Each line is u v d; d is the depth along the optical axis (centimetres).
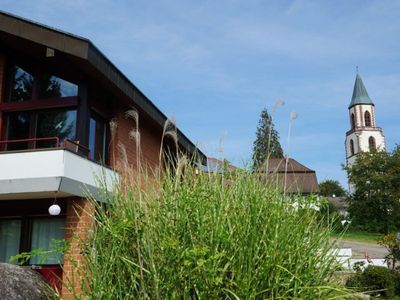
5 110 945
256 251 280
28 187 773
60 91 938
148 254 285
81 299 310
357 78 8862
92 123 966
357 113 8625
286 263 285
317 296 283
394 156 3108
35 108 924
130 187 339
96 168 854
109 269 292
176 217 303
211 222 296
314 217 341
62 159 768
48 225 901
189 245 287
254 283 272
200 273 270
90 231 332
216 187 335
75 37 796
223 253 269
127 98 957
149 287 281
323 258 310
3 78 961
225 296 275
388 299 977
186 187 328
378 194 2992
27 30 824
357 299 318
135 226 290
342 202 3241
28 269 514
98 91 952
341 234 338
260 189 335
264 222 302
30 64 959
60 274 798
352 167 3188
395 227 2911
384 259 1448
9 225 930
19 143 939
